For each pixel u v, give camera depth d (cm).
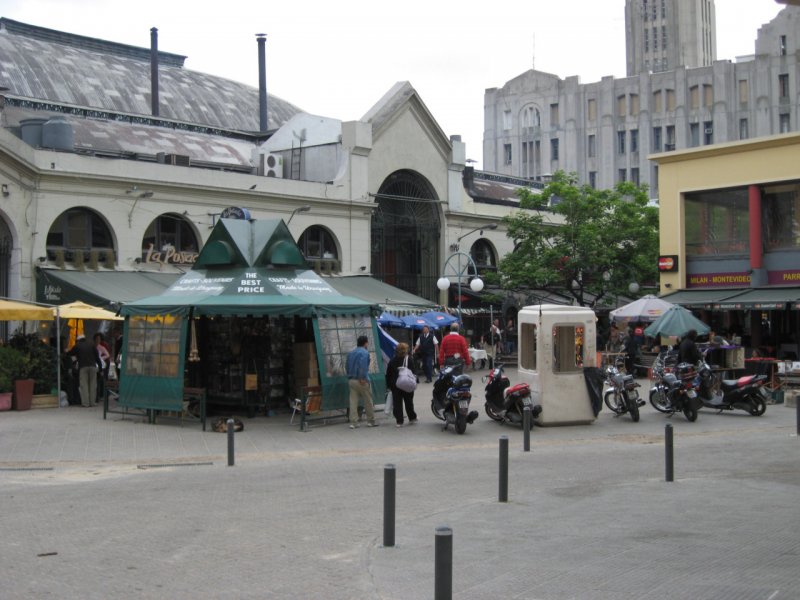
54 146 3003
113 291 2678
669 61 11850
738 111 8400
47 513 1053
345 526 982
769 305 2862
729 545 873
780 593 700
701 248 3244
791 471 1347
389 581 759
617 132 9094
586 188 4028
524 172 9612
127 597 721
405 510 1073
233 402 2044
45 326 2689
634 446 1655
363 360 1888
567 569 787
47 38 4938
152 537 930
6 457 1526
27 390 2180
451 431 1852
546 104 9481
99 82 4631
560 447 1653
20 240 2639
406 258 3941
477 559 827
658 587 723
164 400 1909
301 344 2088
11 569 805
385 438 1764
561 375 1923
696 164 3212
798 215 3005
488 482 1269
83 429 1850
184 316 1895
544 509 1066
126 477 1346
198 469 1417
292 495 1172
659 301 2862
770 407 2277
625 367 3014
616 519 1005
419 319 3173
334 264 3538
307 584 757
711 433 1823
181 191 3055
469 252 4181
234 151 3931
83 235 2850
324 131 3822
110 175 2862
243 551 873
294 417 2033
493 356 3509
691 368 2092
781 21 8394
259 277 1995
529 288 4053
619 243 4050
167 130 3922
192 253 3111
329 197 3519
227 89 5356
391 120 3797
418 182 3984
